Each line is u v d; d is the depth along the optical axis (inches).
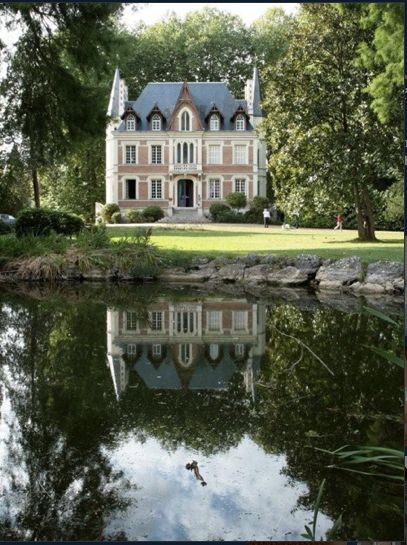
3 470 160.2
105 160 1993.1
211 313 425.7
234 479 156.3
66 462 166.7
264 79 944.3
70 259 630.5
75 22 652.7
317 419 202.1
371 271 550.0
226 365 280.5
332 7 855.7
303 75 898.7
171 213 1835.6
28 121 706.8
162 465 165.0
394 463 162.4
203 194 1855.3
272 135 944.9
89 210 1812.3
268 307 451.8
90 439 183.3
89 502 143.5
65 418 203.0
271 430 191.8
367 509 140.6
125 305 461.1
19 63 681.6
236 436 186.2
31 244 669.3
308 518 136.0
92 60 688.4
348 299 494.6
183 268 624.1
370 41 850.8
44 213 788.0
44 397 227.0
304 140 882.8
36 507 141.1
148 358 293.6
